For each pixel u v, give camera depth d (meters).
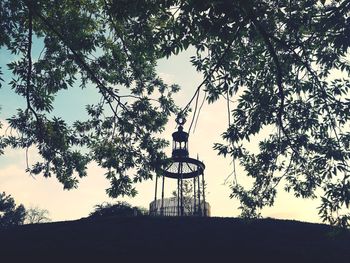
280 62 14.03
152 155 18.12
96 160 18.78
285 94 13.55
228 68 13.38
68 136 19.25
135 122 18.28
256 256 19.62
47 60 19.05
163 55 12.13
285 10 12.84
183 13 11.73
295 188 15.12
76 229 24.97
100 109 19.53
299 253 19.95
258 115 13.25
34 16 17.30
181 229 24.28
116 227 25.16
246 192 15.60
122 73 20.20
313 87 13.15
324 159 12.36
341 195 11.25
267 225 25.11
